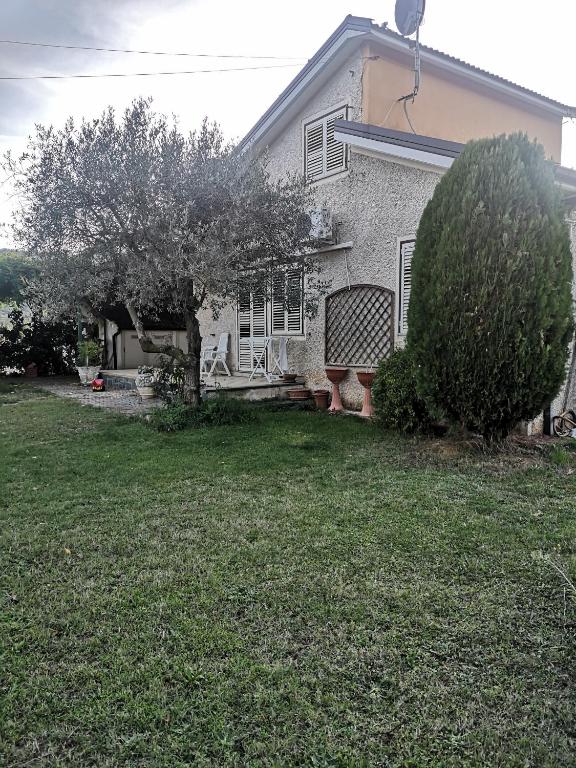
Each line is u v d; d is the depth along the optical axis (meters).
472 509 4.18
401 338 8.12
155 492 4.62
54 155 6.52
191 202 6.43
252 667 2.29
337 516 4.02
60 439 6.79
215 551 3.43
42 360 15.78
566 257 5.32
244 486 4.79
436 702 2.10
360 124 8.12
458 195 5.41
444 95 9.90
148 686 2.18
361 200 8.73
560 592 2.92
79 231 6.86
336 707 2.07
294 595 2.88
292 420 8.05
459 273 5.31
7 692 2.16
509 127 11.12
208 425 7.57
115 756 1.86
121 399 10.68
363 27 8.39
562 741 1.91
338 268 9.27
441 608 2.75
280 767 1.80
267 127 10.52
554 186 5.26
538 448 5.98
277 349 10.80
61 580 3.07
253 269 7.40
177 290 7.27
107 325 15.19
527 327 5.20
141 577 3.09
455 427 6.06
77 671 2.28
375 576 3.09
